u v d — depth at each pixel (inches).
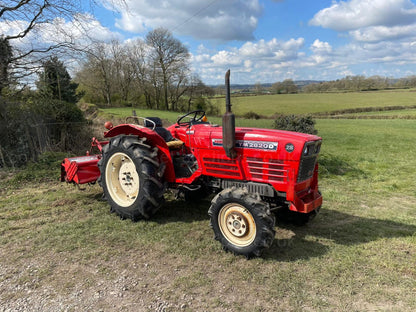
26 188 224.5
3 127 266.5
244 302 99.0
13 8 302.8
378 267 119.9
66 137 330.3
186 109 1631.4
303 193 141.5
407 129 746.8
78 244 137.3
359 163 323.6
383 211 188.1
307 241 144.0
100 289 105.4
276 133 134.7
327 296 102.0
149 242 140.0
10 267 118.9
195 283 108.8
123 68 1631.4
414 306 97.0
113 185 173.6
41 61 324.5
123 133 177.2
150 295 102.2
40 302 98.7
